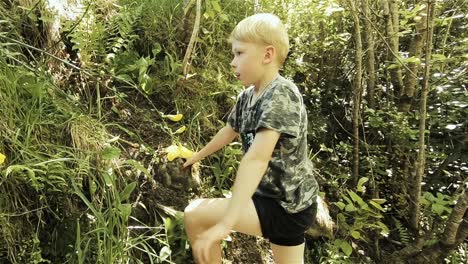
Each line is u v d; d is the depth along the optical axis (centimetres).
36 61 184
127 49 223
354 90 259
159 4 251
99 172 169
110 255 153
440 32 290
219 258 165
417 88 278
